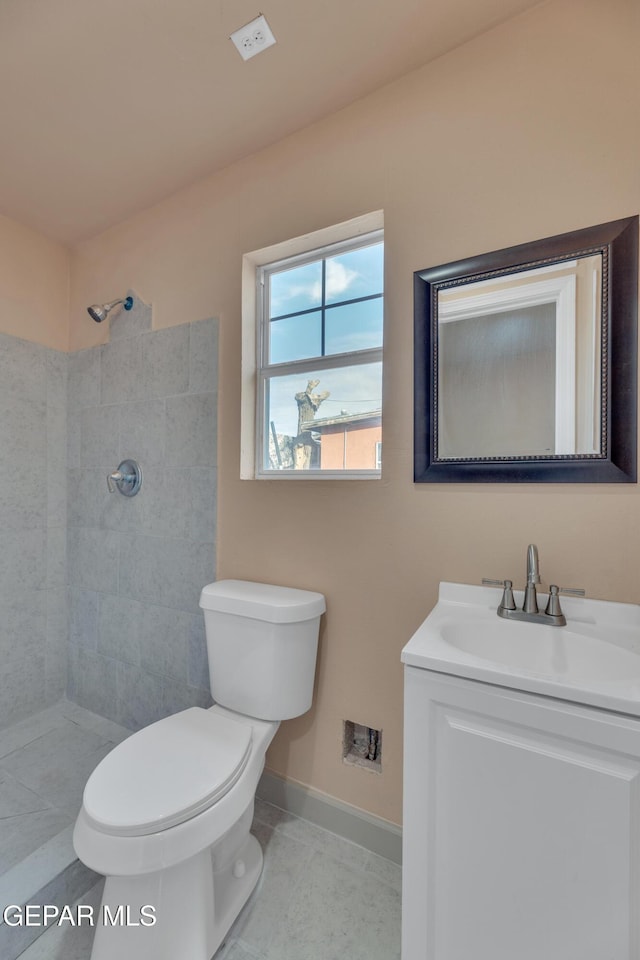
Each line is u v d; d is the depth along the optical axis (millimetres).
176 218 1748
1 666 1880
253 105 1344
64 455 2129
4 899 1054
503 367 1133
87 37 1117
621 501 1007
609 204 1020
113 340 1949
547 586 1079
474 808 790
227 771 1006
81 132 1445
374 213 1318
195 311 1688
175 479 1730
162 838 857
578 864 714
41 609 2029
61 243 2098
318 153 1417
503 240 1134
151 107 1346
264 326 1658
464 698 794
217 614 1350
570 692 708
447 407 1201
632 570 998
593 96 1037
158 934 906
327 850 1306
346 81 1269
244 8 1047
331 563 1378
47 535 2055
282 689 1255
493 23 1119
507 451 1127
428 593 1231
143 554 1826
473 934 793
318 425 1557
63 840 1250
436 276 1216
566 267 1061
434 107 1223
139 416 1848
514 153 1120
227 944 1035
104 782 956
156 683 1785
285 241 1485
